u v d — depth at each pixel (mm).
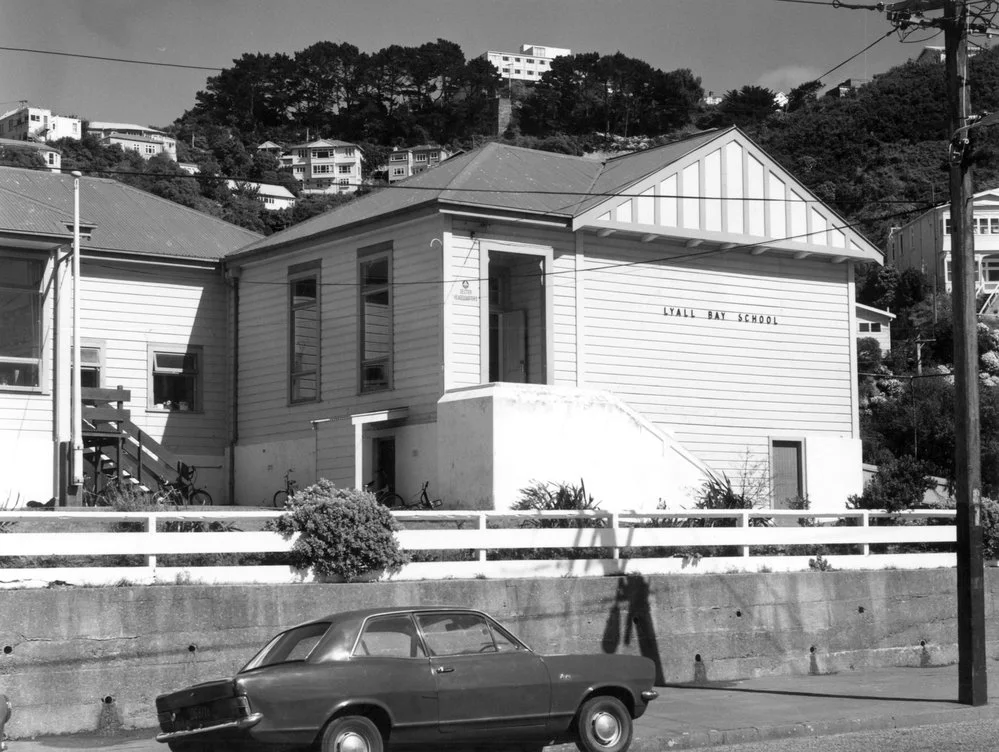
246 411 31094
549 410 25219
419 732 12156
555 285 27469
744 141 29875
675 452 26641
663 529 19672
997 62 69875
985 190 92375
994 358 69875
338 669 11836
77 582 15148
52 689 14461
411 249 27016
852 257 31219
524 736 12812
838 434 31172
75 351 24594
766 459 30031
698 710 16391
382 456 27781
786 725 15195
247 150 160500
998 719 16328
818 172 104812
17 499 23797
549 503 22375
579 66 185875
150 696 15000
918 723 16031
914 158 102938
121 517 15531
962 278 17531
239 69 189750
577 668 13164
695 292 29391
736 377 29766
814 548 23047
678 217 28781
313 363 29359
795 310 30859
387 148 184375
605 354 28000
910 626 21641
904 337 77812
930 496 37875
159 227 32344
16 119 165875
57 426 25406
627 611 18719
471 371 26359
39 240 25125
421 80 193500
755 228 29859
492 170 29125
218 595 15609
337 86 192500
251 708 11328
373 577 17062
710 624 19484
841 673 20484
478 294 26578
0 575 14797
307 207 111188
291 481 29203
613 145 176375
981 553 17250
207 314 31781
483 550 18141
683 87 183125
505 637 13047
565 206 28125
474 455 24891
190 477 28938
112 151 132625
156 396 30906
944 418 53625
